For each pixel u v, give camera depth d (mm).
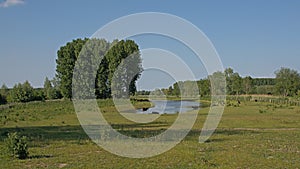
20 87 77000
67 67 71062
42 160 15930
